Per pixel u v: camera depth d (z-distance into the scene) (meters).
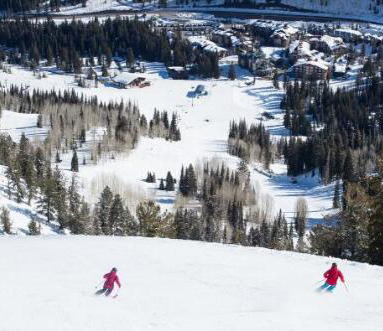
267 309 32.72
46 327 27.09
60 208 168.62
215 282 39.56
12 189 187.38
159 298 34.47
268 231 159.00
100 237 64.12
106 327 27.53
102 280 38.56
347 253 83.31
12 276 38.94
